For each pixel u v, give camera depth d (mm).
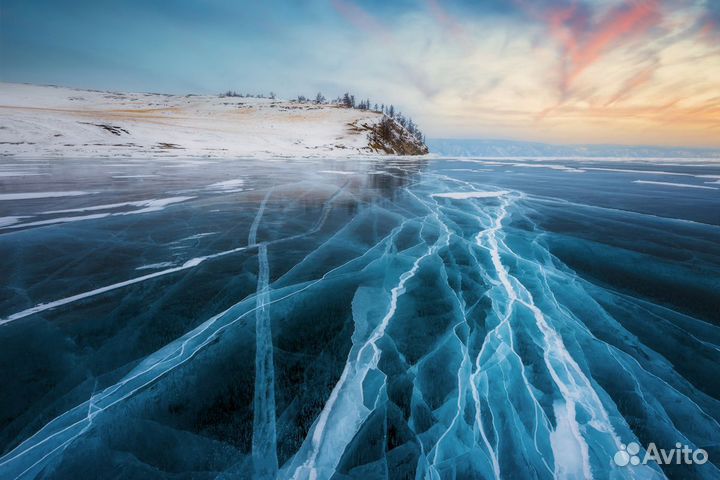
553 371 1872
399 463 1362
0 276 2947
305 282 2918
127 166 13008
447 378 1801
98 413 1532
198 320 2299
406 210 6137
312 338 2123
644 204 7023
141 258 3430
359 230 4668
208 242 3996
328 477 1302
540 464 1376
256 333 2162
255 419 1522
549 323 2357
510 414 1589
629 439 1472
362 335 2166
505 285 2957
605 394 1710
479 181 11406
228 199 6844
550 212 6148
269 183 9547
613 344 2129
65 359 1882
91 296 2602
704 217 5773
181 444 1399
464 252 3807
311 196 7488
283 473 1306
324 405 1606
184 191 7695
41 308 2404
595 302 2674
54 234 4172
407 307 2527
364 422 1526
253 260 3420
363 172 14383
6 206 5730
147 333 2135
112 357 1907
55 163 13227
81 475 1275
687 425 1534
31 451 1357
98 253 3551
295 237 4270
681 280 3125
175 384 1711
